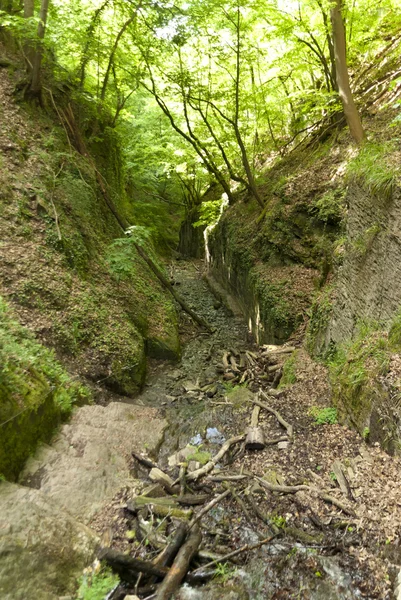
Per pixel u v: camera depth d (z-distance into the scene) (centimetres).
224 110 1396
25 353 502
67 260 773
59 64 1095
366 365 445
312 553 332
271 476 431
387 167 480
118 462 472
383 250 468
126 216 1221
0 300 565
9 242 689
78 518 375
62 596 294
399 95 863
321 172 969
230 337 1088
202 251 2180
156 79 1394
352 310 556
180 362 898
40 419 452
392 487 352
